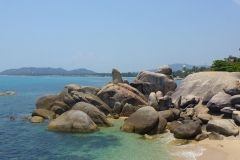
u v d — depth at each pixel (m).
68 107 30.62
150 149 18.23
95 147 18.97
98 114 25.55
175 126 22.84
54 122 24.05
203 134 20.19
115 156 17.03
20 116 31.78
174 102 31.25
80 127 23.02
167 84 36.00
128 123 23.52
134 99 31.73
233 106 24.19
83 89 34.84
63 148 18.81
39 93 65.81
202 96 30.22
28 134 22.52
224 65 57.16
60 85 106.88
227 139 19.48
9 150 18.48
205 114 24.67
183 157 16.41
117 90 32.25
